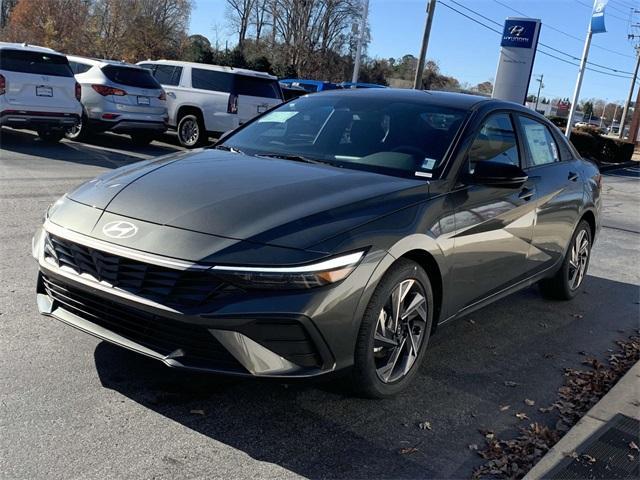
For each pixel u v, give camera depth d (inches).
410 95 185.5
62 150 482.3
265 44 2491.4
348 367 124.4
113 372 140.6
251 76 593.3
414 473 116.5
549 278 225.6
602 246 359.6
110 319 124.0
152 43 2012.8
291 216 123.3
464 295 159.8
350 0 2410.2
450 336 190.1
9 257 211.3
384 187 141.1
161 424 123.0
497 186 155.7
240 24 2583.7
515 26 898.7
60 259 129.0
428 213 140.9
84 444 114.0
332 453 119.8
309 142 170.9
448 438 130.2
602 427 135.7
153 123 536.7
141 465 109.9
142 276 116.4
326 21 2442.2
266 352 114.7
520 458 124.5
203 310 112.2
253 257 114.3
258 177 140.9
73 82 470.3
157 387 136.6
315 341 117.0
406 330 140.6
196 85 587.5
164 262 114.6
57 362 142.4
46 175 367.9
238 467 112.4
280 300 113.3
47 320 163.8
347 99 187.2
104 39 1937.7
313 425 128.7
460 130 165.2
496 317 212.8
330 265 116.6
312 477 112.0
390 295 131.4
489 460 123.3
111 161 452.4
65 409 124.3
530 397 153.6
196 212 123.6
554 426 140.1
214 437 120.7
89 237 123.6
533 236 191.0
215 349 114.9
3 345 147.7
